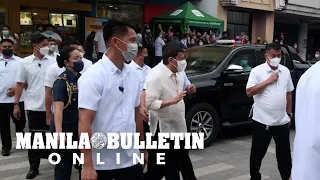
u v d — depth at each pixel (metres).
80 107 2.77
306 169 1.76
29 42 12.05
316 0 21.08
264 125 4.58
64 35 12.99
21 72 5.55
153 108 3.79
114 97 2.85
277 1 19.12
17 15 11.67
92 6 13.45
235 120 7.45
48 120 4.84
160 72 3.89
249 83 4.63
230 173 5.58
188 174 4.23
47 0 12.10
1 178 5.24
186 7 14.11
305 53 23.73
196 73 7.04
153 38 14.59
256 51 7.78
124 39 2.83
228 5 17.00
